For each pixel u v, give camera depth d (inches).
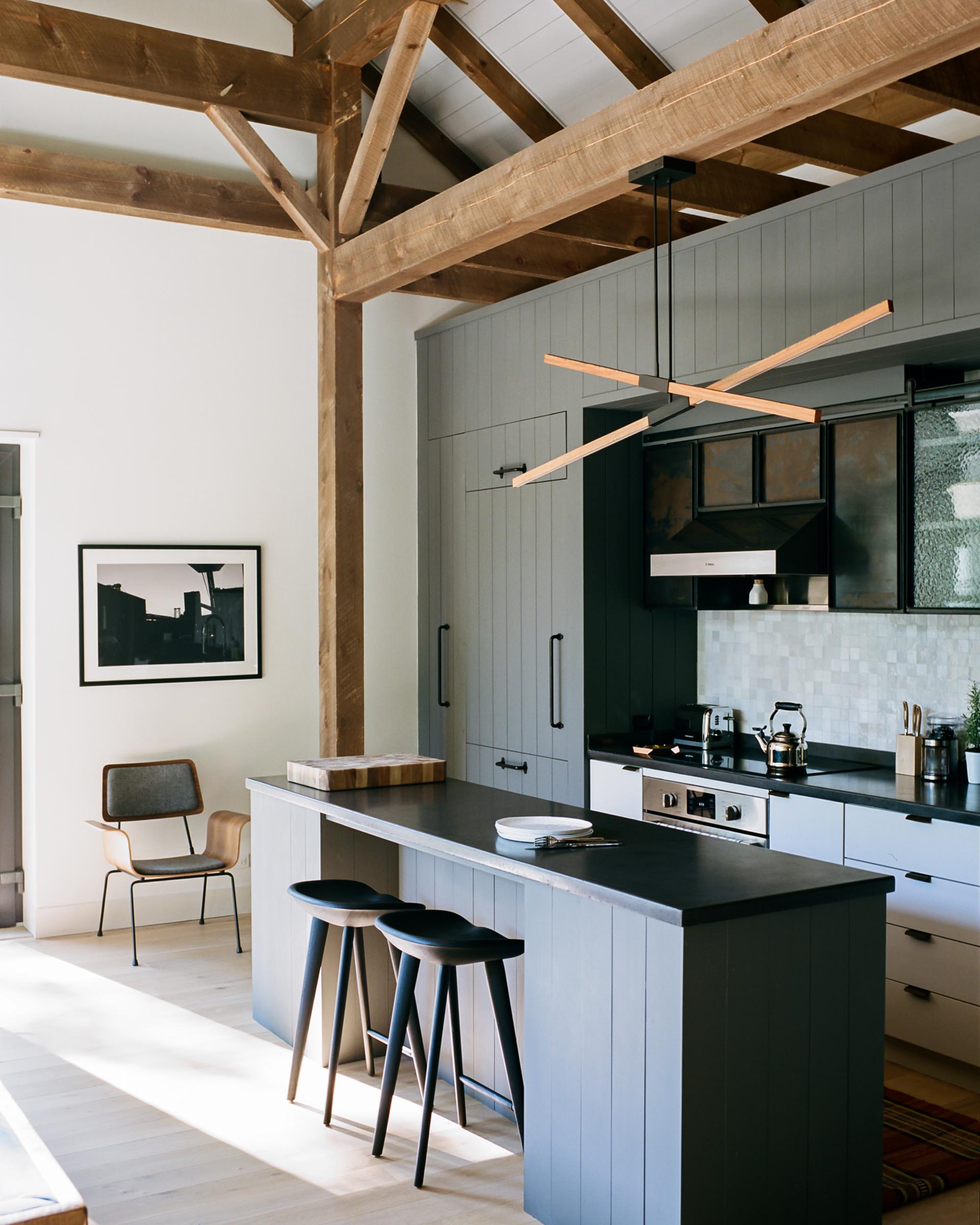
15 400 214.5
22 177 192.2
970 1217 118.2
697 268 183.9
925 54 97.8
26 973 196.1
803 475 185.0
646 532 218.4
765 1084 101.8
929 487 164.4
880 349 156.1
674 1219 97.7
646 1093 101.0
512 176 149.1
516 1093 124.3
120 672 224.8
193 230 230.7
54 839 219.0
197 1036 167.2
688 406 131.6
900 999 156.2
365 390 253.9
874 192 155.4
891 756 187.6
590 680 212.8
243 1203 119.3
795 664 205.5
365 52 196.7
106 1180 124.3
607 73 210.2
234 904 215.0
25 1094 146.9
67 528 219.6
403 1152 131.2
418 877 153.9
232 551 235.6
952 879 148.6
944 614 162.6
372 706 256.4
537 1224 115.5
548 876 111.0
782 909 101.5
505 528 231.5
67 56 172.2
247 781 170.7
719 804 184.5
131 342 225.0
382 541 256.7
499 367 231.6
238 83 190.4
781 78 108.3
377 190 206.1
